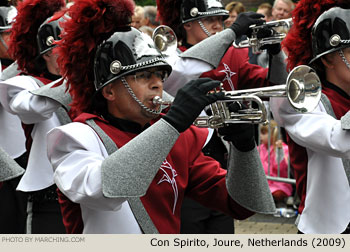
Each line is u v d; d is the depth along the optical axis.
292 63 8.51
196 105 5.83
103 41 6.43
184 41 11.50
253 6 23.45
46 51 10.49
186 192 7.08
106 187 5.59
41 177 10.23
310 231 7.96
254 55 14.39
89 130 6.24
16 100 10.26
